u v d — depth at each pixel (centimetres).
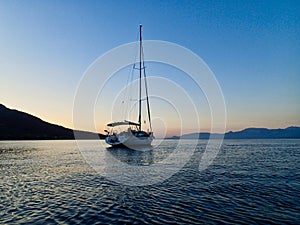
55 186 2073
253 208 1410
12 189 1966
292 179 2312
